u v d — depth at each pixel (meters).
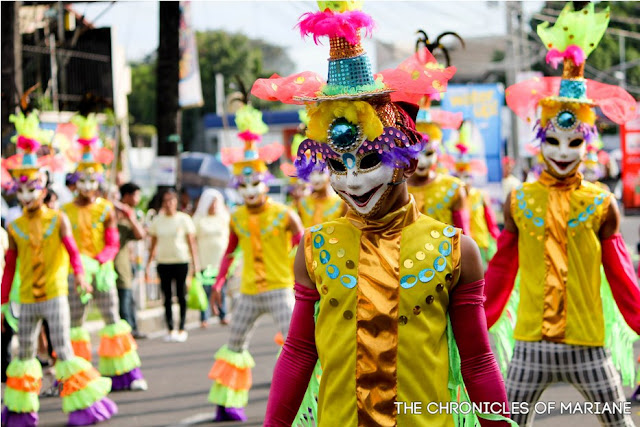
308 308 3.39
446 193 7.55
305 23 3.30
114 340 8.60
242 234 7.45
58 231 7.34
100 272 8.52
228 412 7.22
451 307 3.30
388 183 3.26
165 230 11.34
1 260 7.87
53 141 9.67
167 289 11.51
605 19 5.12
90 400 7.31
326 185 9.78
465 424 3.33
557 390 7.68
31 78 19.06
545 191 5.09
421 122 7.54
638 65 47.25
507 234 5.18
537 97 5.34
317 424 3.37
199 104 16.97
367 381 3.23
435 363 3.23
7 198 10.38
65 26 19.64
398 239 3.28
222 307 12.91
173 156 14.21
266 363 9.66
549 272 5.00
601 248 4.99
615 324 5.09
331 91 3.27
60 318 7.33
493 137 19.78
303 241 3.41
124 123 22.50
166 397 8.23
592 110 5.19
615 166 23.61
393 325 3.22
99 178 8.69
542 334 4.96
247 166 7.44
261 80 3.40
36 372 7.34
